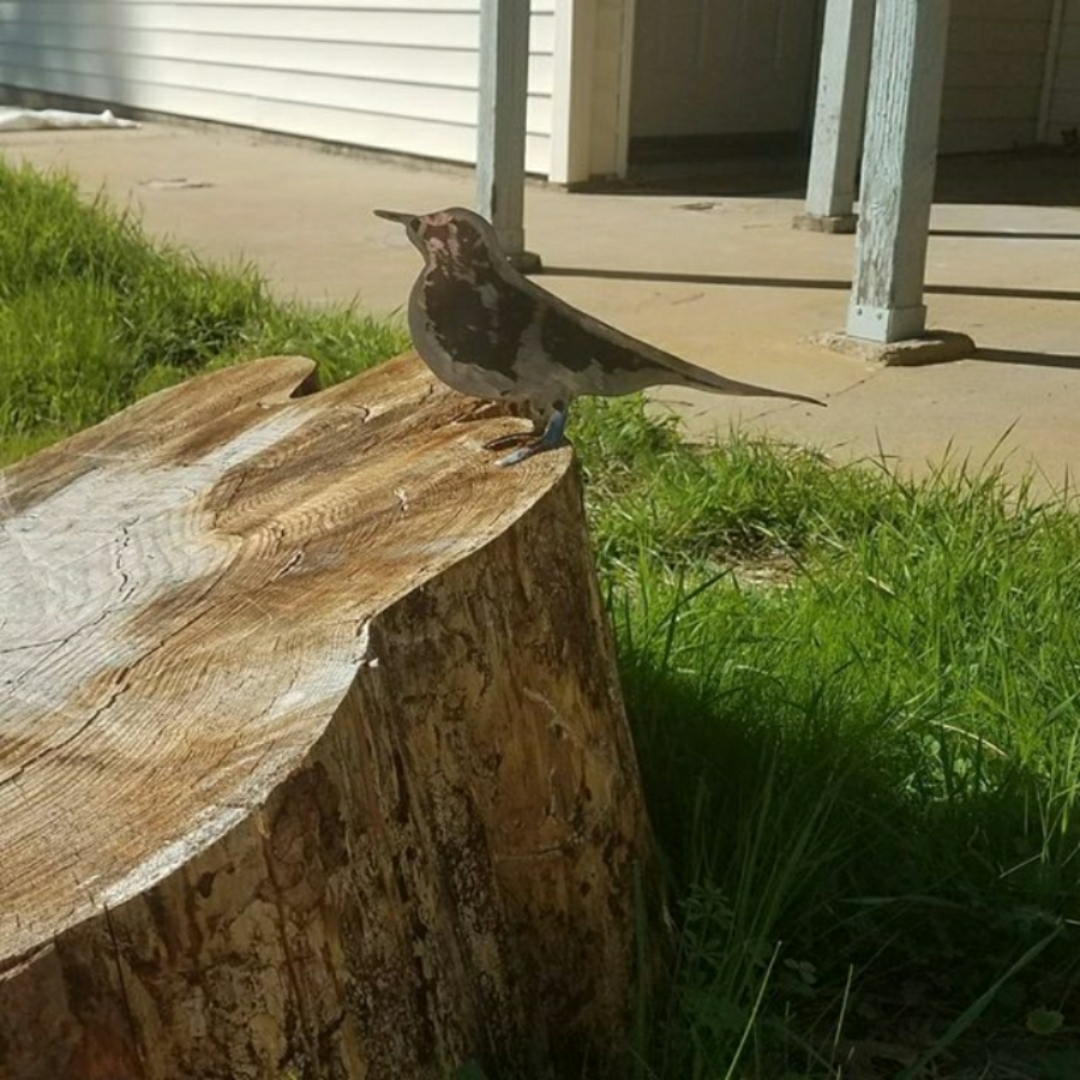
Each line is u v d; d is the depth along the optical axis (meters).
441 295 0.74
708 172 3.53
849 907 0.79
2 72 5.23
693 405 1.69
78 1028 0.45
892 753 0.88
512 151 2.33
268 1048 0.50
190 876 0.46
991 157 4.05
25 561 0.70
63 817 0.48
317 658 0.57
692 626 1.01
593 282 2.31
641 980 0.69
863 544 1.19
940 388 1.76
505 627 0.66
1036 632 1.03
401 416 0.86
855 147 2.79
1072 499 1.38
